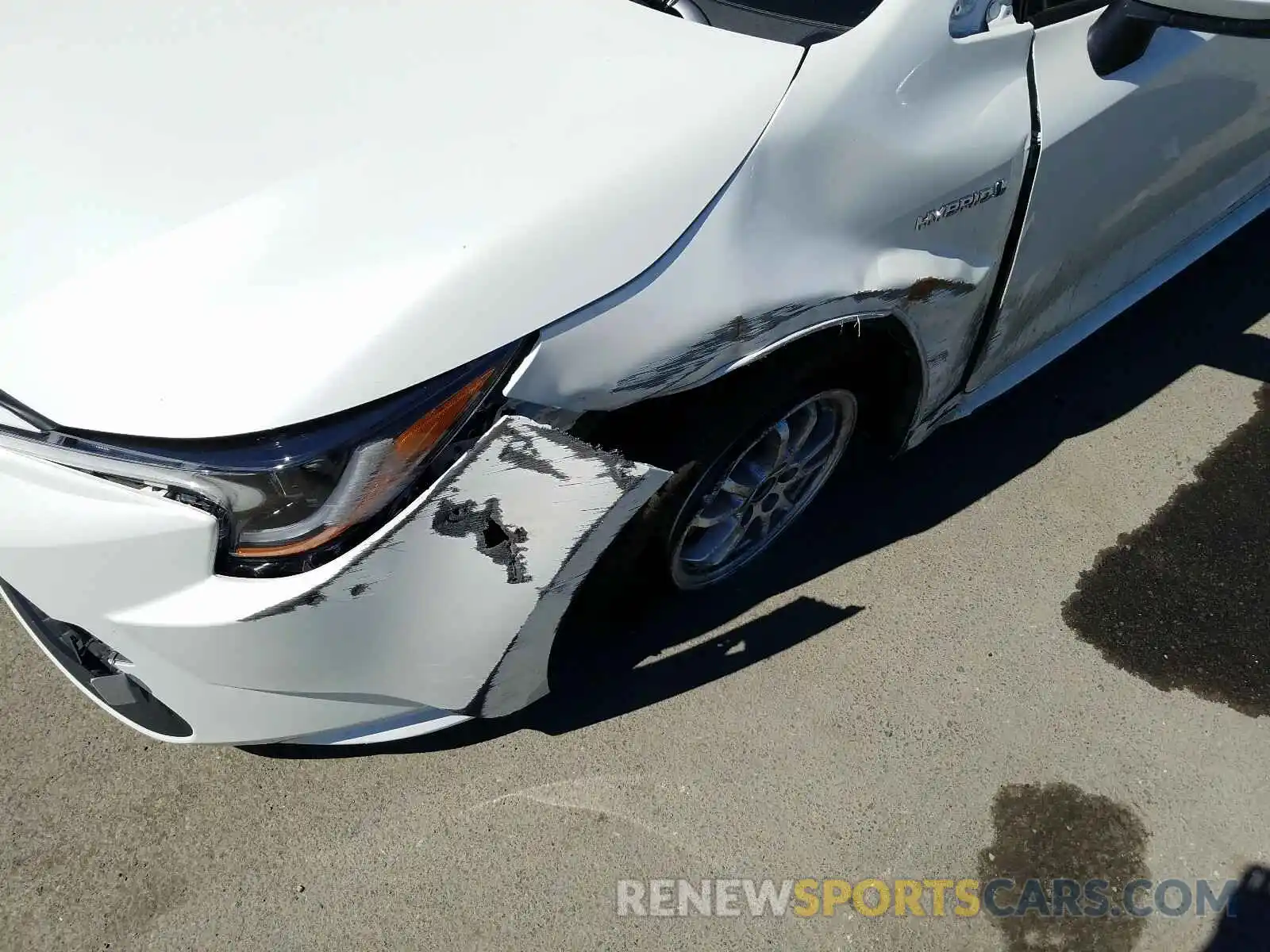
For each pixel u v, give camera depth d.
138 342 1.21
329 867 1.75
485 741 1.91
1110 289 2.37
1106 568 2.24
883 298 1.62
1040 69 1.75
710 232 1.41
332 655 1.38
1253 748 1.96
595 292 1.32
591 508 1.41
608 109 1.43
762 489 1.94
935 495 2.38
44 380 1.22
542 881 1.74
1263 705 2.02
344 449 1.21
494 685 1.59
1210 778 1.91
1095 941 1.71
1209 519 2.35
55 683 1.97
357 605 1.32
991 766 1.91
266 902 1.71
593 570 1.54
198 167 1.35
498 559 1.39
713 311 1.41
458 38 1.55
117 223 1.30
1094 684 2.04
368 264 1.25
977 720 1.98
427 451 1.25
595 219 1.33
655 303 1.37
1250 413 2.60
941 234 1.70
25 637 2.04
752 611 2.13
